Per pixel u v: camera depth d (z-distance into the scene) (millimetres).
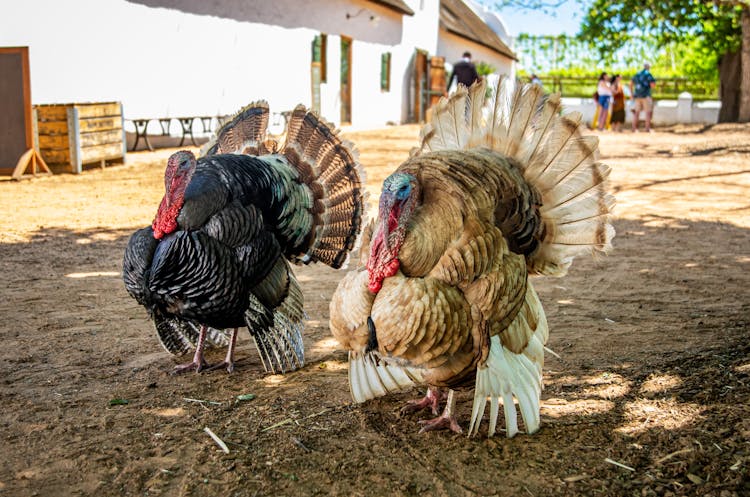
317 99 21094
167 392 4074
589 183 3873
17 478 3094
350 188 4855
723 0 20469
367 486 3074
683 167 14320
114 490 3023
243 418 3730
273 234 4375
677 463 3150
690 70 32719
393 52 26266
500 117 3943
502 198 3545
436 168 3408
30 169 12039
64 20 12953
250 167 4273
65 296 5793
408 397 4070
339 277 6668
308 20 20281
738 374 3998
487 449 3404
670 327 5004
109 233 8117
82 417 3701
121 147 13398
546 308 5570
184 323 4598
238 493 3006
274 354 4367
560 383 4105
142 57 14758
